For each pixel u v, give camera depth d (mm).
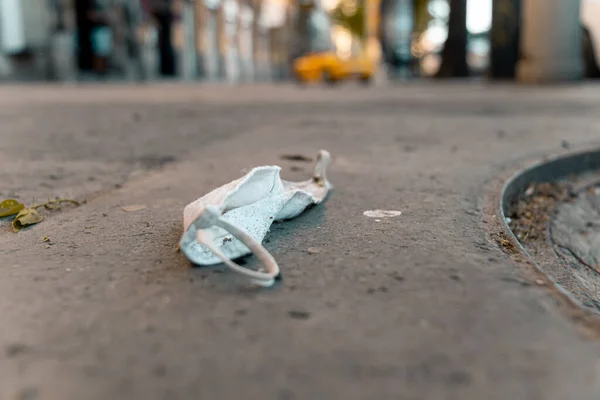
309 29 53625
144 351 957
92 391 844
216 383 859
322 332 1018
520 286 1230
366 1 29109
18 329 1045
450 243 1558
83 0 21094
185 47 27141
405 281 1261
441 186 2367
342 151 3428
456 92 10852
